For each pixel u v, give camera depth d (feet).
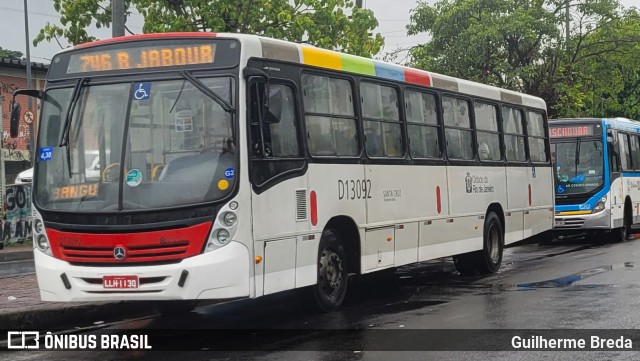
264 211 29.63
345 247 35.94
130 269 28.09
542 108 58.13
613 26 103.30
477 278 46.70
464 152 46.29
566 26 101.55
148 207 28.25
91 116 29.78
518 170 53.01
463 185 45.50
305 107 32.96
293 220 31.35
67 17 60.95
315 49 34.12
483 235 47.67
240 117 28.91
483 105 49.11
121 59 30.09
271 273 29.89
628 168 78.89
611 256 56.49
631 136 81.20
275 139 30.89
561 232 80.84
